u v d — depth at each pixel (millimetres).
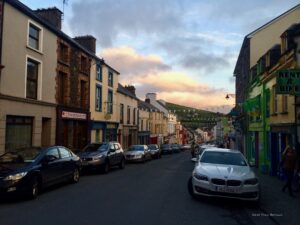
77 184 13695
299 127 14500
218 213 8719
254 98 23422
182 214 8391
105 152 18828
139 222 7441
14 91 16500
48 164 11375
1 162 10734
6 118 16094
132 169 21625
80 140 25594
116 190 12055
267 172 20016
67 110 22234
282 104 17281
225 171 10125
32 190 10070
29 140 18172
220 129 74000
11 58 16219
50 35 20031
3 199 10156
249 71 29141
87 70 26156
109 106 32188
